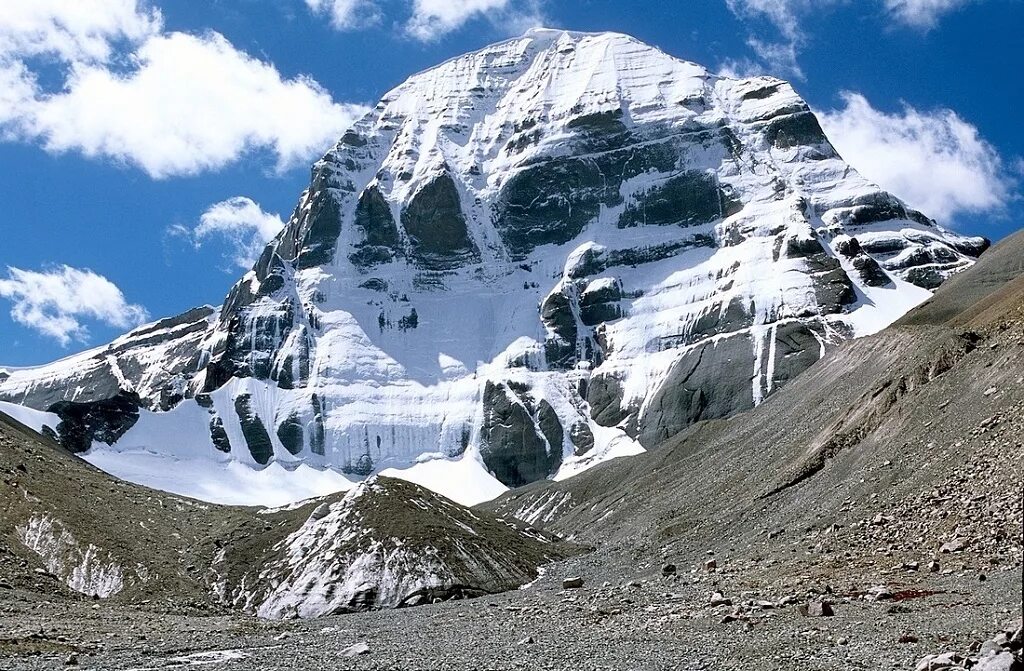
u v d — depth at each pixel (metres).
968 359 127.81
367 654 76.69
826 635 66.50
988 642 54.84
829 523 107.50
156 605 118.69
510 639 78.25
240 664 76.31
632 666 64.69
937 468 105.38
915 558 89.31
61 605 111.12
